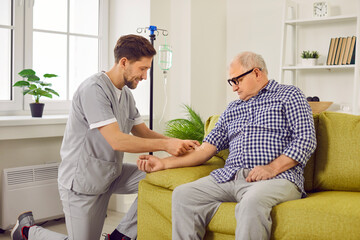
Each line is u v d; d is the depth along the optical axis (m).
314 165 2.14
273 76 3.99
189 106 3.77
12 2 3.10
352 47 3.40
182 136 3.28
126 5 3.62
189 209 1.89
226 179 2.00
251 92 2.13
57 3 3.38
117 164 2.23
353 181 1.99
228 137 2.22
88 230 2.23
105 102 2.08
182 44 3.79
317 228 1.64
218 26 4.09
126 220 2.30
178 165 2.18
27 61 3.17
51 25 3.35
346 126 2.07
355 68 3.31
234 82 2.15
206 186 1.97
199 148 2.23
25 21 3.15
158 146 2.14
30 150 3.04
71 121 2.16
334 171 2.03
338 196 1.84
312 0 3.74
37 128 2.89
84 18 3.57
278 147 2.00
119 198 3.41
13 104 3.11
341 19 3.47
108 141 2.06
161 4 3.65
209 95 4.00
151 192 2.09
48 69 3.35
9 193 2.79
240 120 2.14
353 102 3.33
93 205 2.23
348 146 2.03
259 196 1.73
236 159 2.07
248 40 4.11
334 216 1.62
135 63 2.13
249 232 1.69
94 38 3.65
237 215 1.76
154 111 3.65
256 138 2.03
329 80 3.70
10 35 3.11
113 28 3.71
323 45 3.71
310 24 3.75
